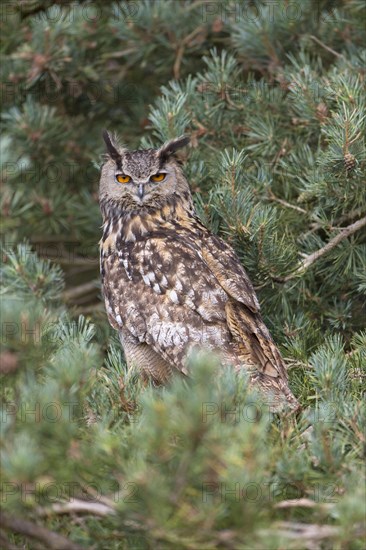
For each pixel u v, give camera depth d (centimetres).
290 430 714
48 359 707
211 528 605
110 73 1491
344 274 1104
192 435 574
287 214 1138
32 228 1505
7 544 683
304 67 1155
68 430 630
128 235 1090
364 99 1097
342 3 1333
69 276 1539
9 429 630
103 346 1226
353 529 612
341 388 872
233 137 1198
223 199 1047
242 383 672
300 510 684
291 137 1211
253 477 587
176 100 1148
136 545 671
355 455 705
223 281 1007
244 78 1377
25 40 1412
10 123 1431
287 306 1071
